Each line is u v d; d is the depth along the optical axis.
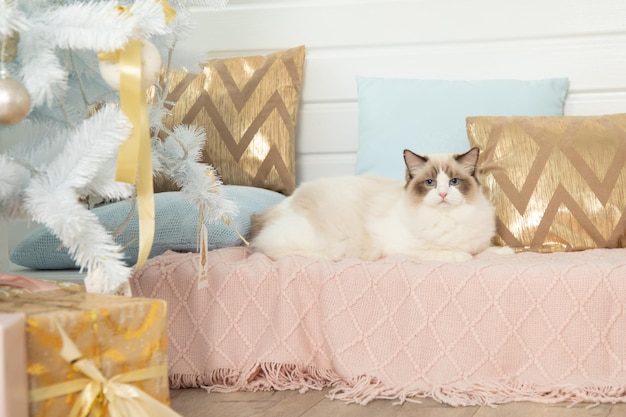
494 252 1.93
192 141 1.52
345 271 1.68
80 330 0.99
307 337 1.69
